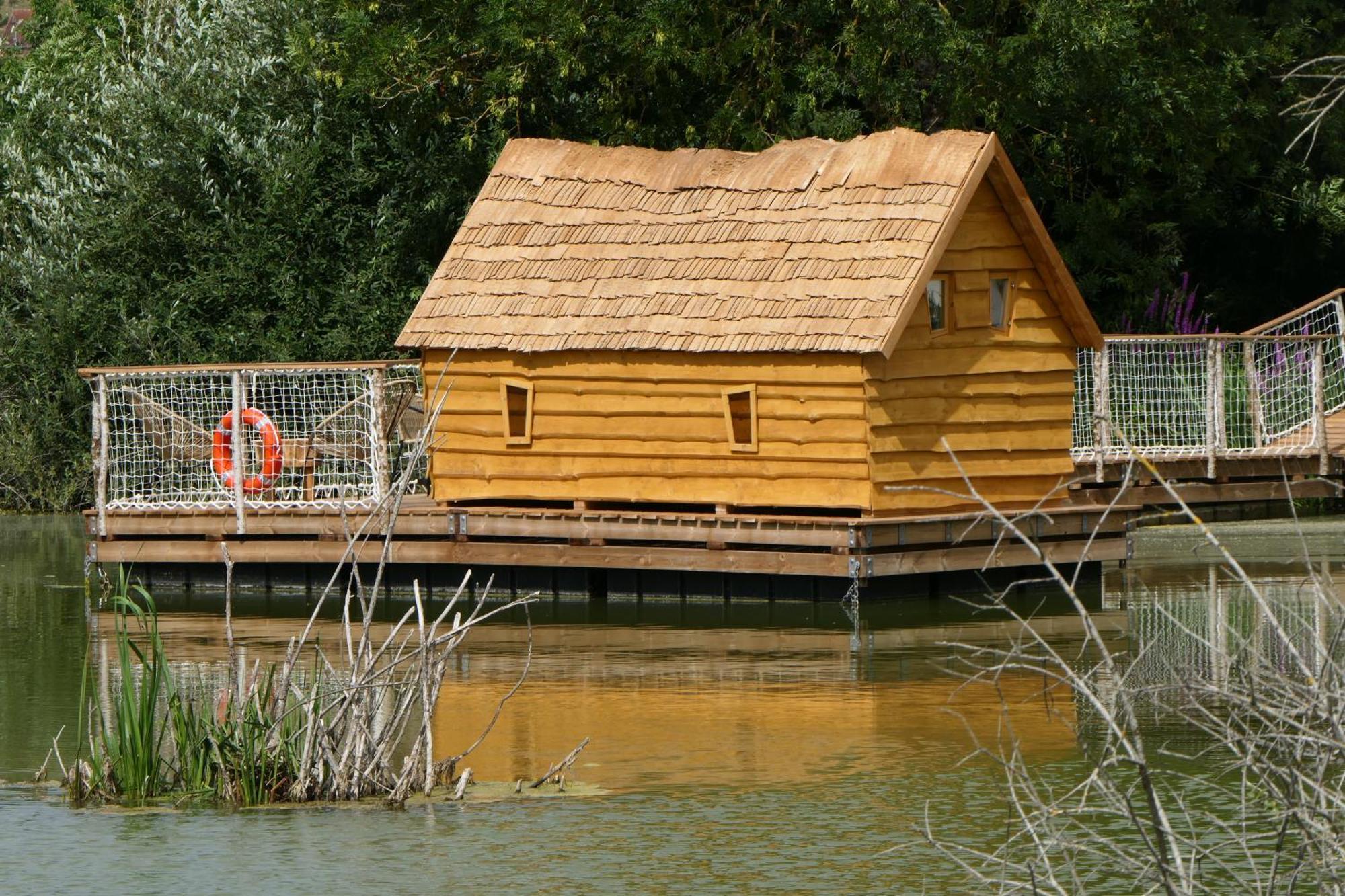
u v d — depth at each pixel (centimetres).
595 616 4634
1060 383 5081
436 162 7500
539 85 7350
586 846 2575
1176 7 7725
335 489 5716
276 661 3950
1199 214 8294
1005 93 7138
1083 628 4250
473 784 2922
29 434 7562
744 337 4797
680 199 5234
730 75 7419
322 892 2381
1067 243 8025
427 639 3003
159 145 7544
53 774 3045
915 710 3416
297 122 7656
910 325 4769
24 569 5738
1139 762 1781
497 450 5228
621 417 5034
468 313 5250
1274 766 1817
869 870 2455
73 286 7569
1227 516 6688
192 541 5150
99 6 10294
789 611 4650
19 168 7969
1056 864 2455
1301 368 6988
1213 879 2314
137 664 3975
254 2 7731
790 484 4816
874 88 7138
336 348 7300
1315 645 1855
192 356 7394
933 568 4697
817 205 4984
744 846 2566
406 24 7281
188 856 2541
